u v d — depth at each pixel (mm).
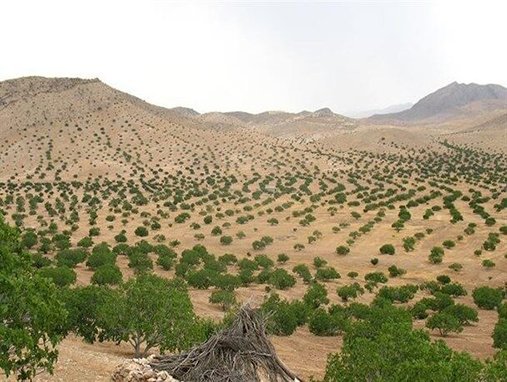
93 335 28672
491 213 101312
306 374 28422
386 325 18609
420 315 51531
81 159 178375
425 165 185625
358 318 47344
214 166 180250
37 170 166750
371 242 87938
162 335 25188
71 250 66438
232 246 87312
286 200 125562
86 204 124312
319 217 105312
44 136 198250
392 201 116500
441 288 63938
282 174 170125
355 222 100000
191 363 13000
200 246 78750
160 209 115062
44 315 10531
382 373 16484
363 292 62594
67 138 197875
